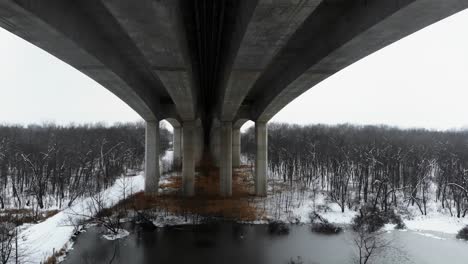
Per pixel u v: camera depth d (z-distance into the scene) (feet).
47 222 76.18
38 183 103.86
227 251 60.90
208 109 126.00
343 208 89.97
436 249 64.28
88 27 35.47
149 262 55.11
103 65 41.83
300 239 68.59
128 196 98.12
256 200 97.14
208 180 127.24
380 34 29.43
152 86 78.28
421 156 138.51
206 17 40.52
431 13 23.99
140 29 29.37
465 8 23.02
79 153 142.92
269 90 75.46
